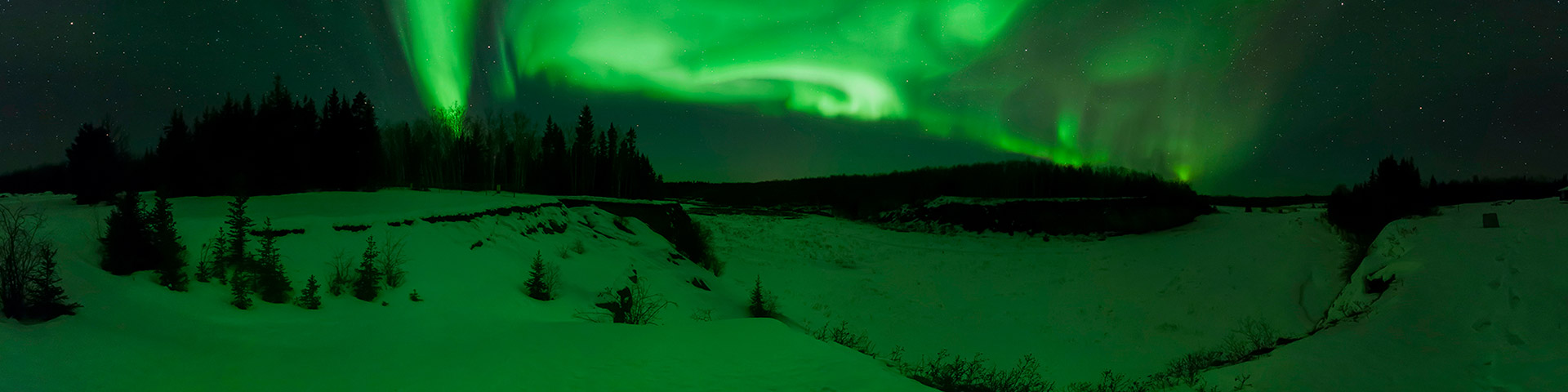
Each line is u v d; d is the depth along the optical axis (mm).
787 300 22328
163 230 9078
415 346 7945
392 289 10945
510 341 8398
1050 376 14734
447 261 13047
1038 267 31906
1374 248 22688
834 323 19297
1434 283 15055
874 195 57781
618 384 6688
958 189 52625
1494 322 11484
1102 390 12117
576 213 23203
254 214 13898
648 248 22391
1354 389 9289
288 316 8805
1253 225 39000
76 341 6160
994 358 16406
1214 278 25828
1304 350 11711
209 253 10008
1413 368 10109
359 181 22562
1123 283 27500
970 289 26859
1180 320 20859
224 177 18906
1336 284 22422
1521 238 17516
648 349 8289
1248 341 17453
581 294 14195
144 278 8617
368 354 7414
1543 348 9703
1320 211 47500
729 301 19469
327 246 11742
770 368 7523
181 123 19281
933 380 8594
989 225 44250
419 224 14234
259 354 7012
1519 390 8453
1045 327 20141
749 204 61375
